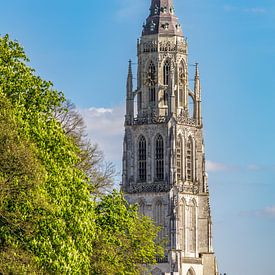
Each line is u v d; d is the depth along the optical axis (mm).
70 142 141250
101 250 155875
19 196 121875
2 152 121062
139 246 178250
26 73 135375
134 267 180000
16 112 128375
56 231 125000
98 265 153875
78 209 132875
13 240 121188
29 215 123000
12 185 120875
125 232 177375
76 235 131000
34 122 132000
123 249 172250
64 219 130000
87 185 138000
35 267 120875
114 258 157375
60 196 130125
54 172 130750
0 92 126562
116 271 160250
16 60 135750
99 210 163125
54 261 123500
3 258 118875
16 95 133750
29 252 122375
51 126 134875
